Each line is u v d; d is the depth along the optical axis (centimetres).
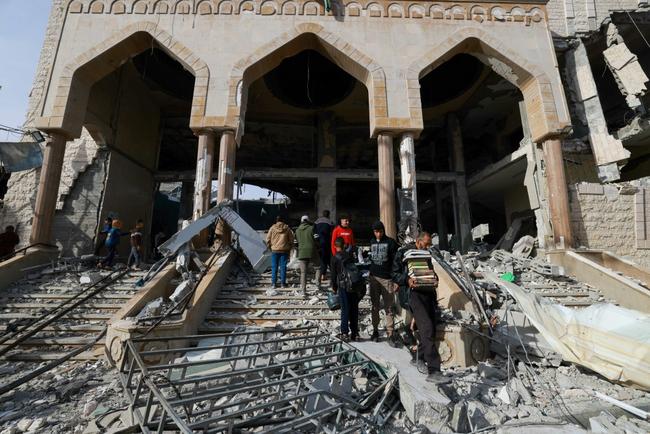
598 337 431
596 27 1212
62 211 1156
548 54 1027
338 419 303
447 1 1038
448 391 365
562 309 480
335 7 1006
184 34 966
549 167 994
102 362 480
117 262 1201
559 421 332
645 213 986
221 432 278
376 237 543
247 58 954
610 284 758
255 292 731
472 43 1033
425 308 404
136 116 1366
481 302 547
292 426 276
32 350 527
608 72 1399
